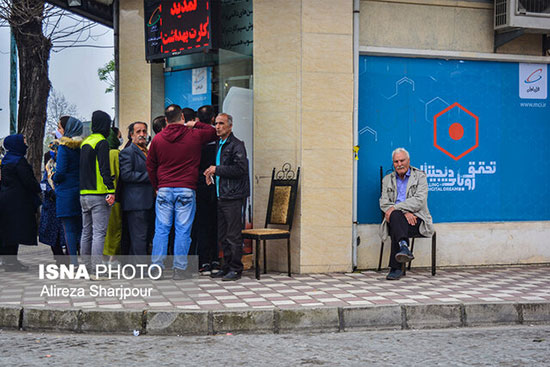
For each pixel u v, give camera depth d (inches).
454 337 210.5
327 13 314.0
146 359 179.9
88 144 294.5
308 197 312.5
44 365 172.9
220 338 209.8
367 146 330.6
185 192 289.7
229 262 295.4
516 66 352.5
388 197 310.3
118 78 388.2
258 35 321.7
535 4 330.6
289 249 302.5
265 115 321.7
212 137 298.2
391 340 205.8
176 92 369.4
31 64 521.3
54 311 221.8
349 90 316.2
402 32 333.7
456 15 340.8
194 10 332.2
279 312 221.6
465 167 344.8
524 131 354.0
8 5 483.5
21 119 528.1
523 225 350.6
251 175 326.3
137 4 377.4
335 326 224.4
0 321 226.7
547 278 303.0
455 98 343.6
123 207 303.4
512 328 228.1
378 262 330.3
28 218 324.8
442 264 339.3
